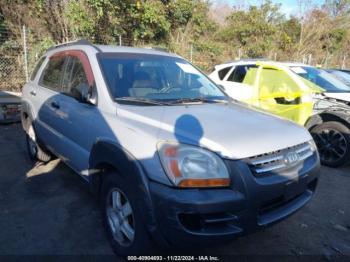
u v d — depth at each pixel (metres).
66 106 3.69
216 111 3.12
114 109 3.00
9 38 10.79
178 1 15.88
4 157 5.40
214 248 3.11
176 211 2.25
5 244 3.06
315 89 6.09
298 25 22.94
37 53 10.55
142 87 3.39
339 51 23.31
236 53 18.64
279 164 2.60
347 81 7.85
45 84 4.58
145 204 2.39
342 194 4.54
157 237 2.39
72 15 11.80
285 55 20.81
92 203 3.90
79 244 3.10
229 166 2.35
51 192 4.17
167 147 2.40
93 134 3.11
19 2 11.55
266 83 6.75
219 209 2.28
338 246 3.29
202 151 2.37
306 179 2.83
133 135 2.63
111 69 3.39
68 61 4.03
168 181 2.31
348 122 5.34
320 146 5.73
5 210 3.68
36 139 4.83
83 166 3.39
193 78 4.01
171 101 3.32
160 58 3.97
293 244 3.28
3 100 7.49
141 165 2.47
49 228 3.35
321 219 3.82
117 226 2.91
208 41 17.94
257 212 2.43
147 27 14.16
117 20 12.84
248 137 2.56
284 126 2.97
